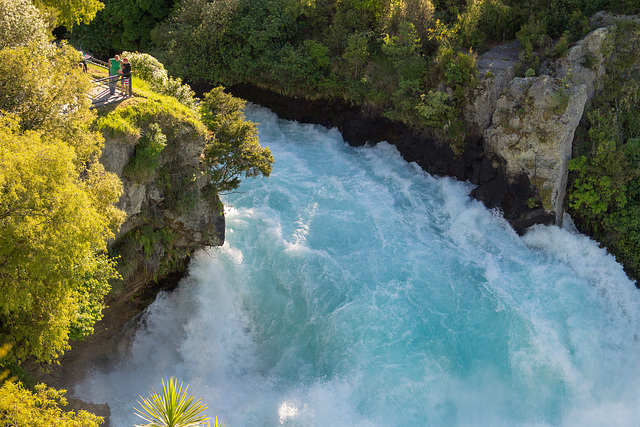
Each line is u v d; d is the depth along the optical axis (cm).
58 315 2047
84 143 2255
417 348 3019
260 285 3284
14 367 2266
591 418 2944
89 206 2084
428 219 3841
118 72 3036
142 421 2750
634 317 3453
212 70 4866
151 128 2702
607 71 3869
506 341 3086
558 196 3738
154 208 2886
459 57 3906
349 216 3731
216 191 3075
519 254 3650
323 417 2800
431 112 3981
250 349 3133
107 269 2441
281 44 4878
